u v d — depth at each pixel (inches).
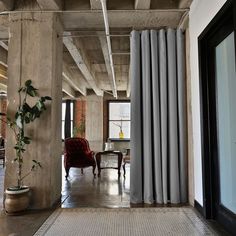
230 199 106.0
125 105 443.8
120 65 286.5
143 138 153.9
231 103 105.3
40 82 142.5
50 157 140.7
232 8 94.7
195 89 135.9
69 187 188.4
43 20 145.4
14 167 140.1
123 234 102.3
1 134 443.5
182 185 149.3
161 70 153.9
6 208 126.9
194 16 136.5
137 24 161.9
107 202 148.8
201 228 108.1
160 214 126.8
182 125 150.9
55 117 150.4
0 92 416.2
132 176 150.6
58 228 108.9
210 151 122.1
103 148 424.2
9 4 142.9
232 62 103.3
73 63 281.4
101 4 135.7
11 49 144.6
